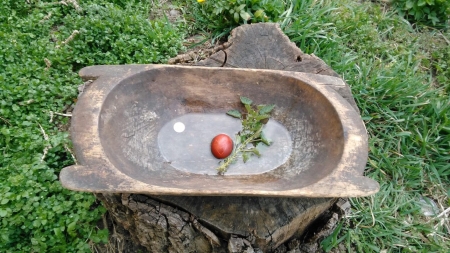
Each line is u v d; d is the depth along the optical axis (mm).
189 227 549
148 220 546
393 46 1013
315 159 598
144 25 926
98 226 682
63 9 970
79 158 492
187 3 1049
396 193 764
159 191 467
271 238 538
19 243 629
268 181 601
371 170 799
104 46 887
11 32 887
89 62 854
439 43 1059
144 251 674
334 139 579
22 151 719
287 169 624
